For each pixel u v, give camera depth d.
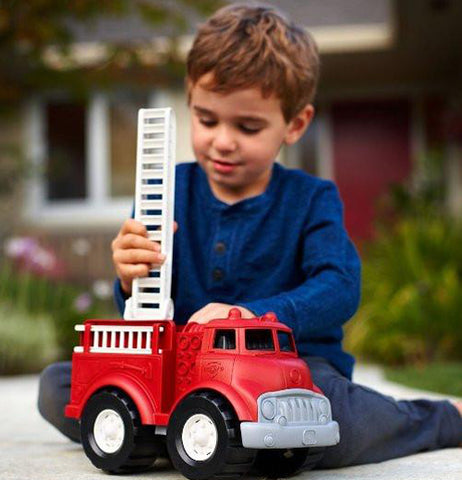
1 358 6.83
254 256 2.42
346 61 10.43
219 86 2.24
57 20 9.42
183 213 2.51
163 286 2.02
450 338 7.33
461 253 8.15
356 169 11.44
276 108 2.31
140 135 2.07
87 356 2.02
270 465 2.03
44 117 11.39
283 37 2.37
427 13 8.52
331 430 1.90
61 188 11.37
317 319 2.19
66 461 2.28
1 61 10.00
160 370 1.90
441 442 2.49
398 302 7.48
